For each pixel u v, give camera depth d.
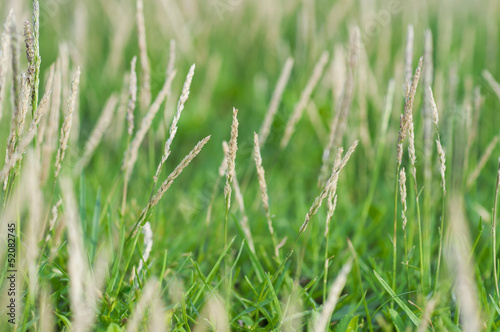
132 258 0.90
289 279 0.87
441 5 1.49
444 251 0.88
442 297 0.85
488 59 1.37
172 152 1.22
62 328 0.83
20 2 1.06
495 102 1.20
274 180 1.10
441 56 1.30
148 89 0.96
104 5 1.54
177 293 0.86
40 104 0.80
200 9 1.73
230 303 0.88
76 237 0.73
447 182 1.00
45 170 0.90
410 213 0.92
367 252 0.97
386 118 0.98
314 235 0.96
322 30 1.37
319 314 0.82
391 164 1.07
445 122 1.05
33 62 0.81
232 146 0.81
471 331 0.73
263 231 1.00
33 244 0.80
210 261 0.93
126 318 0.82
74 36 1.26
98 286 0.84
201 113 1.33
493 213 0.83
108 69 1.33
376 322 0.87
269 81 1.45
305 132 1.22
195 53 1.45
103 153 1.12
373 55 1.46
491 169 1.10
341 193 1.04
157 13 1.48
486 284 0.90
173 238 0.99
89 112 1.29
